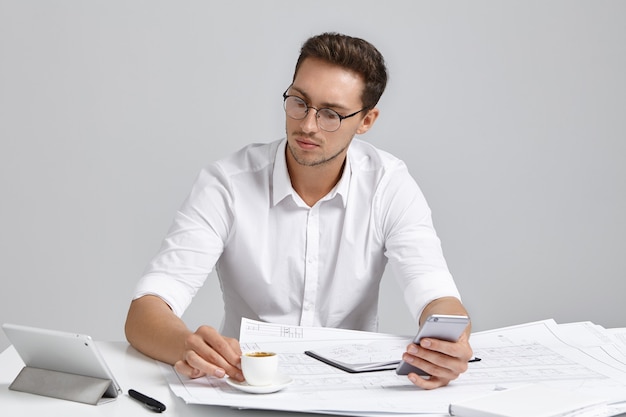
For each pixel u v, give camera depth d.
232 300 1.97
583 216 3.41
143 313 1.54
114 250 3.20
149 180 3.19
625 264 3.44
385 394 1.23
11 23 3.08
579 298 3.43
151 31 3.14
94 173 3.17
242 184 1.87
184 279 1.73
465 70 3.31
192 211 1.82
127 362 1.43
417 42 3.28
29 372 1.27
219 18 3.18
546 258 3.41
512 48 3.32
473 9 3.29
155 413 1.15
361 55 1.67
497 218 3.38
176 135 3.19
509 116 3.34
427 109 3.30
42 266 3.17
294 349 1.50
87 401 1.19
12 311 3.17
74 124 3.14
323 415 1.15
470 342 1.58
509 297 3.40
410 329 3.37
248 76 3.21
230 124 3.21
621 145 3.40
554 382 1.32
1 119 3.11
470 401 1.13
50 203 3.16
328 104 1.65
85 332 3.21
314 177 1.84
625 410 1.16
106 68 3.13
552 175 3.38
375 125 3.29
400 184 1.91
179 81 3.17
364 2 3.24
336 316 1.93
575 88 3.36
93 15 3.11
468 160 3.34
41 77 3.11
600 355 1.49
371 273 1.93
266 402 1.16
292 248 1.88
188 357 1.29
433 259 1.80
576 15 3.33
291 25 3.21
